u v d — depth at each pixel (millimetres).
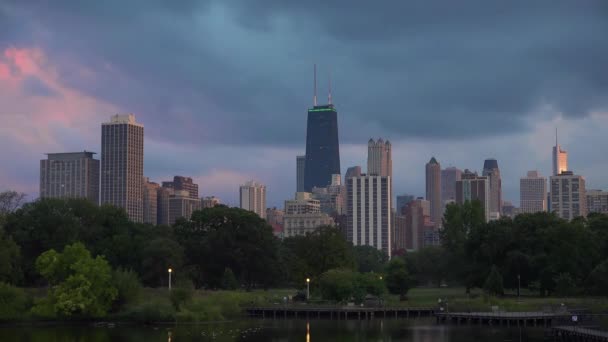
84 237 187500
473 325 139625
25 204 189750
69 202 195625
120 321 138375
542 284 183625
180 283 157500
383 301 169500
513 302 160500
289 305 160000
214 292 165750
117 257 190500
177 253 191125
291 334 125375
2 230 162750
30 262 172000
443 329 133000
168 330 128125
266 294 189250
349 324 142125
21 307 135000
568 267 182625
